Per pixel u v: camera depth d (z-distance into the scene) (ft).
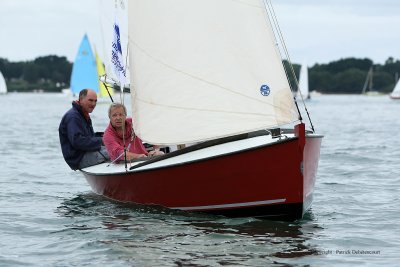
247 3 41.93
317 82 622.54
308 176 42.86
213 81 42.57
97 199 51.44
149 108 43.91
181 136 43.14
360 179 62.18
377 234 40.52
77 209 47.75
